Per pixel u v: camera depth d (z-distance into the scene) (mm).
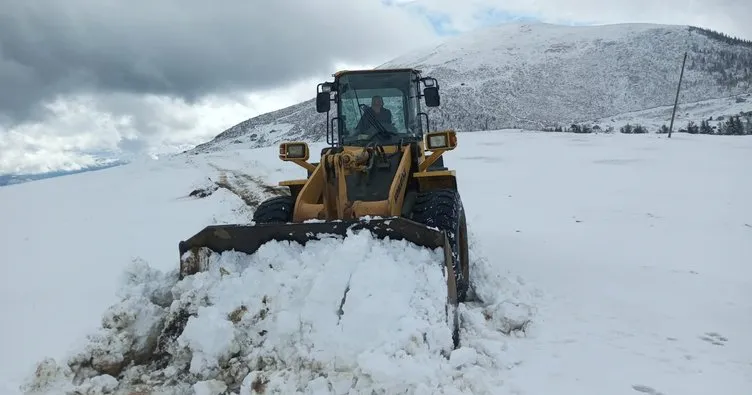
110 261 8008
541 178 17828
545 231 9359
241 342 3754
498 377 3660
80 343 3883
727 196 13422
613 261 7066
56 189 20031
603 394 3436
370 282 3754
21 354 4523
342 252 3918
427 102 6543
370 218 4277
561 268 6660
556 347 4203
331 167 5254
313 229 4277
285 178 18969
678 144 28578
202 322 3725
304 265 4102
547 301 5367
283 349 3633
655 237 8758
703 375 3709
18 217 13648
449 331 3691
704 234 9047
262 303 3896
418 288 3916
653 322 4750
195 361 3639
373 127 6164
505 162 23047
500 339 4316
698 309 5090
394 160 5414
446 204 4934
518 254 7477
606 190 14844
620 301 5336
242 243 4398
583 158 23531
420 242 4184
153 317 4059
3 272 7777
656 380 3633
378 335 3457
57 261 8305
